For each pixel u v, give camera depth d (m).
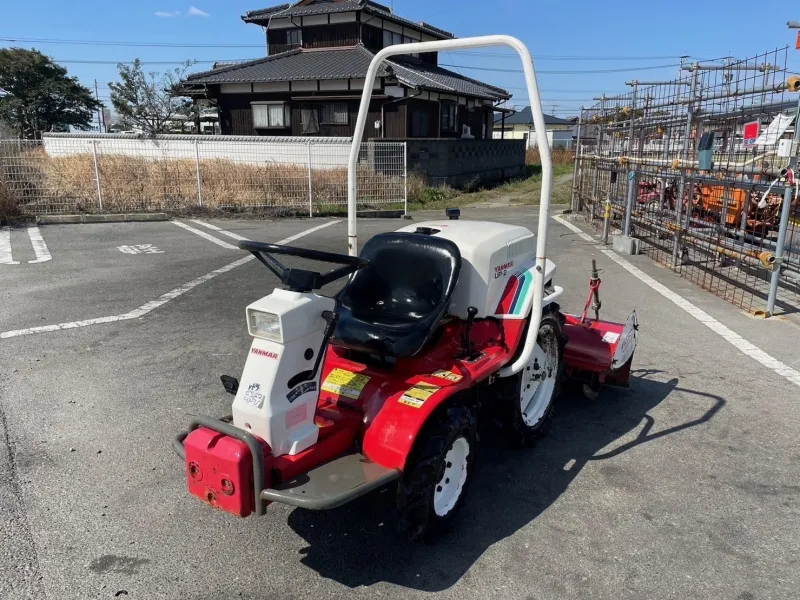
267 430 2.35
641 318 6.31
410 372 2.96
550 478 3.38
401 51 3.22
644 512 3.06
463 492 2.96
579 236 11.52
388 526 2.94
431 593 2.48
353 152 3.48
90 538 2.80
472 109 26.06
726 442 3.78
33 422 3.89
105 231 11.21
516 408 3.49
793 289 7.54
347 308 3.18
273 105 21.22
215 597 2.45
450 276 3.02
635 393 4.54
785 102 6.90
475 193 20.89
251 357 2.43
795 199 6.98
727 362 5.12
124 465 3.42
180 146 18.84
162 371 4.74
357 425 2.72
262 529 2.90
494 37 2.93
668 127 9.29
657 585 2.53
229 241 10.44
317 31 23.25
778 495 3.21
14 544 2.74
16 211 11.78
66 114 36.69
